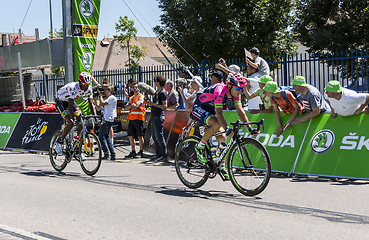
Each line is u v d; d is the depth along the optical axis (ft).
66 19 36.63
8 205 18.39
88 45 37.47
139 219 16.06
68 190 21.24
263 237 13.85
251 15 98.73
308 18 88.22
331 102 22.57
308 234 14.06
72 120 25.77
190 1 94.99
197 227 14.99
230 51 95.96
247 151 19.48
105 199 19.27
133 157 33.04
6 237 14.17
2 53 48.03
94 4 37.60
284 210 17.03
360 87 33.27
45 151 35.47
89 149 25.18
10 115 39.27
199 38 93.97
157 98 30.37
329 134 23.12
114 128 43.21
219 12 92.89
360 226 14.82
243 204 18.11
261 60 27.61
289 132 24.45
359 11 85.61
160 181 23.40
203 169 20.93
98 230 14.80
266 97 25.39
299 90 23.48
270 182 22.43
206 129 20.30
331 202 18.13
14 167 28.58
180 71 39.91
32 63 43.93
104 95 33.12
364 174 21.70
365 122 22.33
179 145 21.90
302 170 23.50
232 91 19.33
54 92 56.44
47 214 16.89
